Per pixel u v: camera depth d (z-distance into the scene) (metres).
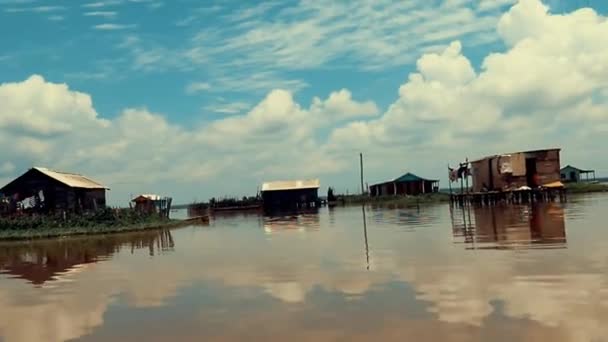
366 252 17.22
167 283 13.41
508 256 14.32
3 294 12.97
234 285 12.62
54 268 17.56
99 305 11.19
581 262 12.70
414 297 10.27
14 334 9.27
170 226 40.00
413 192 77.69
